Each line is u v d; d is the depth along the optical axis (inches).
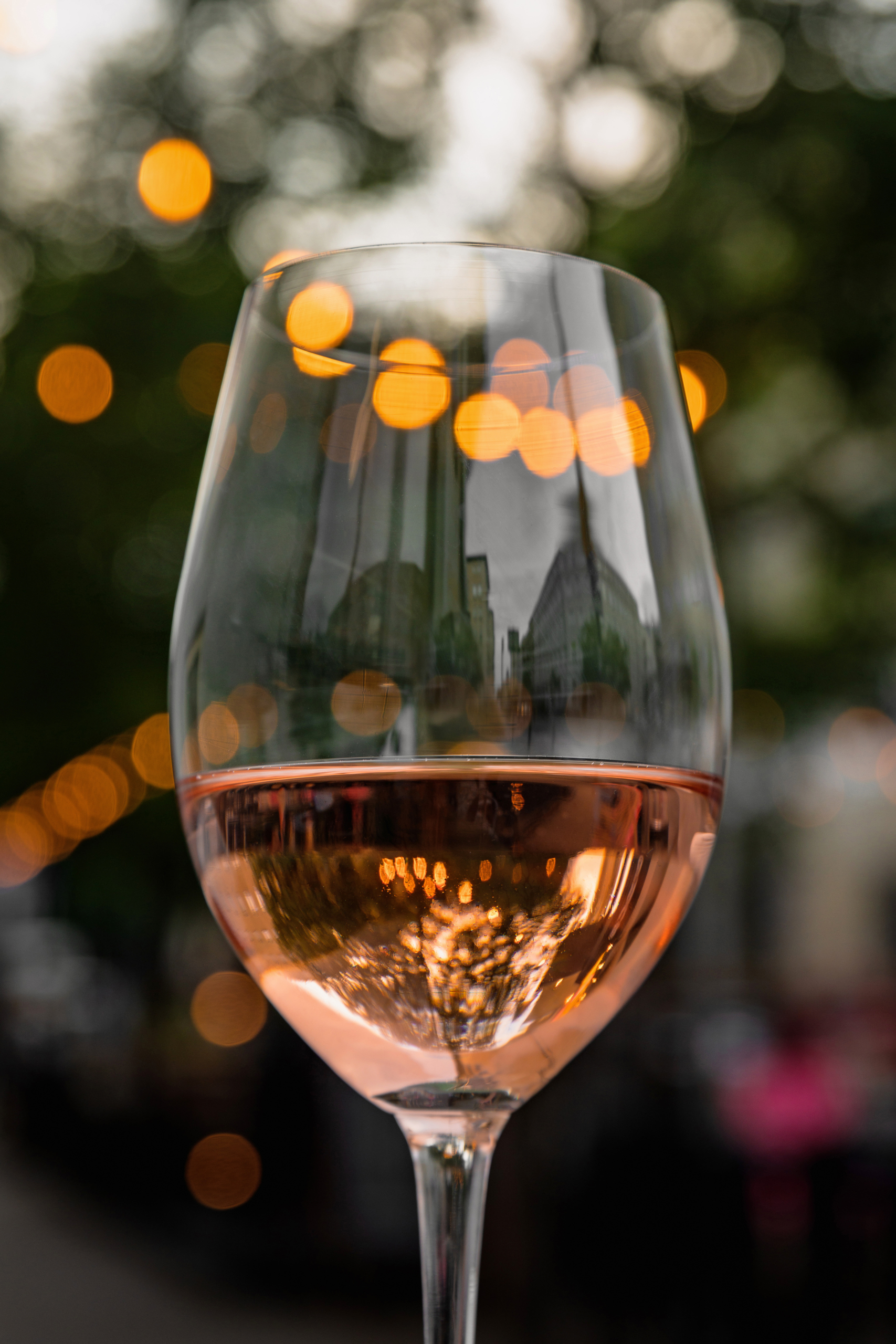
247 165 169.5
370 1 168.7
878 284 153.9
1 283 169.9
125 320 165.8
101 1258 140.7
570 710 13.7
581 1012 14.3
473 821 13.6
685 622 15.0
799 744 165.6
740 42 158.1
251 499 14.7
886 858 402.0
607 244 156.3
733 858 189.6
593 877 13.8
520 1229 113.6
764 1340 105.0
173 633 16.3
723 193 154.9
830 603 156.3
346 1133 141.0
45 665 160.7
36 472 162.9
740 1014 142.3
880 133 152.0
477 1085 14.0
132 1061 171.5
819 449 157.3
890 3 156.5
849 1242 110.6
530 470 14.1
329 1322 115.9
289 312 14.8
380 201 165.2
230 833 14.2
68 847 174.4
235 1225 139.1
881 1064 125.1
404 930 13.6
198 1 168.9
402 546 13.8
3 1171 184.4
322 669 13.8
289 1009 14.6
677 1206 111.0
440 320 14.4
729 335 155.2
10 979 213.3
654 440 15.5
